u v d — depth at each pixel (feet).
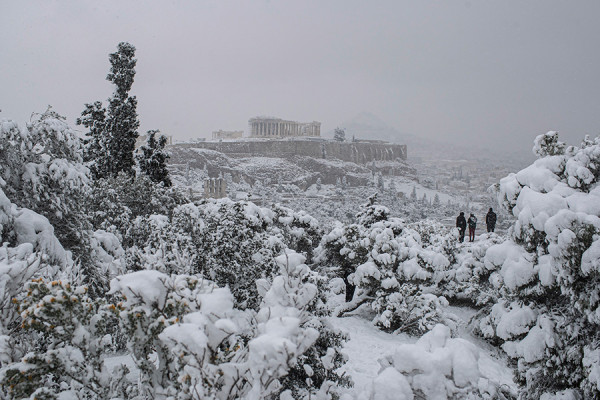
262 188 477.36
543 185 32.32
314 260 58.34
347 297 53.31
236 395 14.20
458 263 59.26
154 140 101.14
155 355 23.40
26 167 35.17
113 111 95.20
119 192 71.20
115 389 15.84
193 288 15.44
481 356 45.24
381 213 59.16
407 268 47.16
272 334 12.87
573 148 32.68
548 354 30.48
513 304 34.50
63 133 37.83
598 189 30.01
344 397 18.03
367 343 41.16
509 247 34.24
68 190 36.99
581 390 28.81
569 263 28.25
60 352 14.79
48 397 14.48
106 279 37.22
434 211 486.38
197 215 39.27
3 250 21.22
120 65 95.71
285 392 17.90
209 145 577.43
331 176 586.04
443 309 51.80
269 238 41.11
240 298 37.91
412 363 14.82
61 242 37.83
